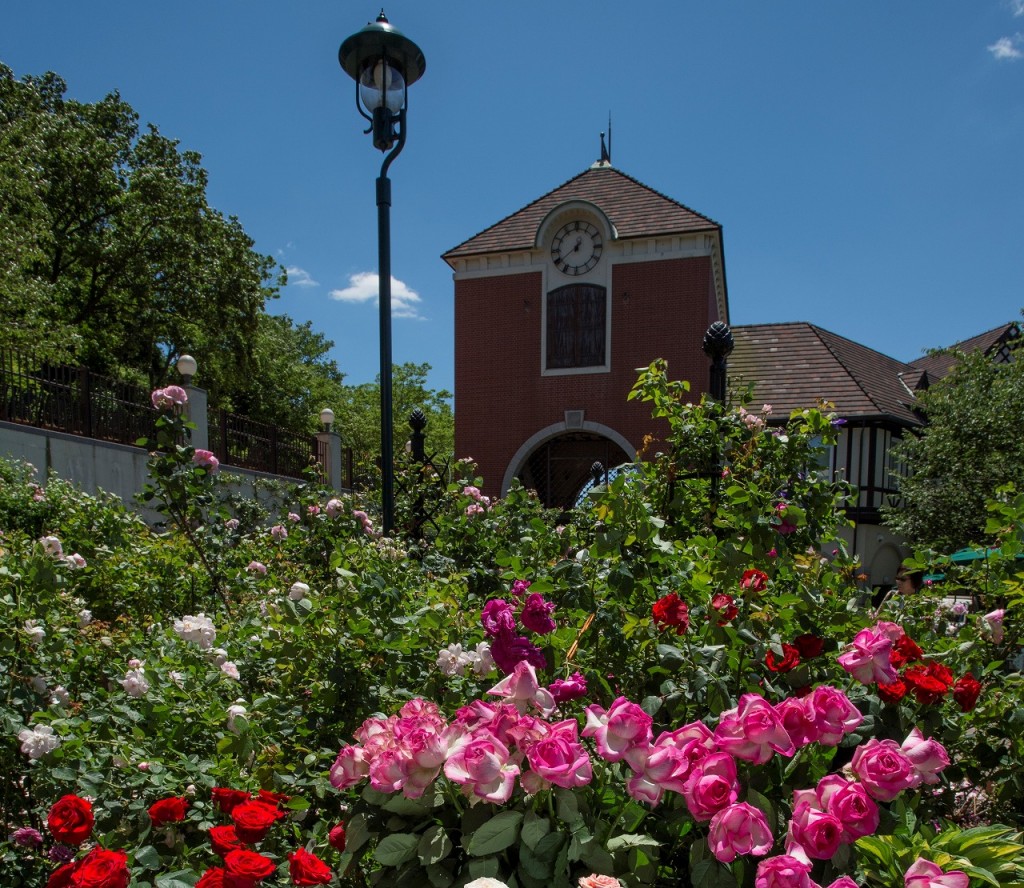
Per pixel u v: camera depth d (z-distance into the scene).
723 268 23.09
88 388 12.84
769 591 2.55
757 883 1.35
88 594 5.00
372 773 1.47
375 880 1.56
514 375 22.34
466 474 7.11
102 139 24.42
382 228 6.18
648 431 20.98
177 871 1.69
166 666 2.68
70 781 2.11
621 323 21.52
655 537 2.62
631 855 1.54
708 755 1.48
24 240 17.47
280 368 39.09
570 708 2.30
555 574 2.61
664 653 2.11
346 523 5.76
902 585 3.75
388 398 6.05
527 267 22.44
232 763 2.09
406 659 2.70
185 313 26.67
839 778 1.50
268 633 2.81
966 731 2.43
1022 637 2.87
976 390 19.67
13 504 7.55
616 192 23.17
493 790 1.41
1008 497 3.08
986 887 1.47
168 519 5.26
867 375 27.44
